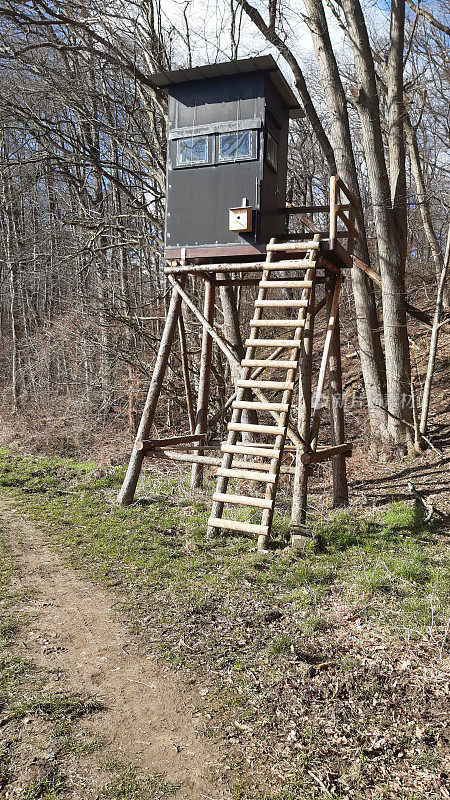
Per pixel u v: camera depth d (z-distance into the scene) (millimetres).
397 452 12219
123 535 7543
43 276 21312
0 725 3736
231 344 12320
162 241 14094
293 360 7566
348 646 4980
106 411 16797
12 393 21031
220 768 3559
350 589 6070
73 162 13789
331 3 15125
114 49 12633
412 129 16188
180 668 4582
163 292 15336
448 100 14898
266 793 3385
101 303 15789
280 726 3955
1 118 13594
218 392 14531
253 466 7441
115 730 3809
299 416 8297
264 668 4613
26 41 12750
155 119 14523
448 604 5684
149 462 13258
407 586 6168
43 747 3582
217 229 8898
